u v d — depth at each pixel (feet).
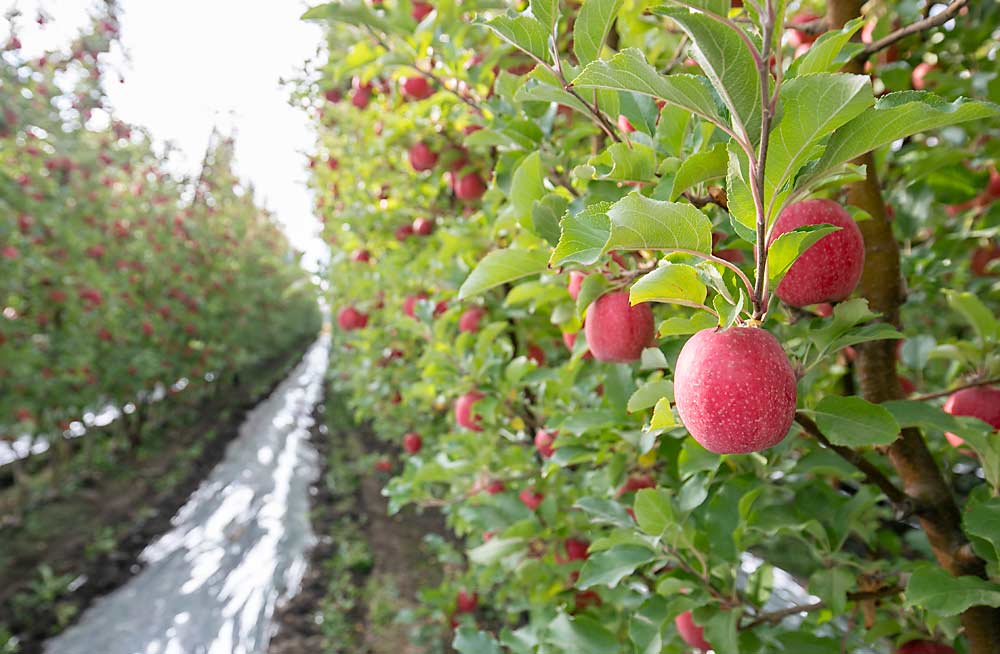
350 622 16.97
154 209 32.89
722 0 1.99
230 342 45.70
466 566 17.89
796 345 4.02
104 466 28.07
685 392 2.60
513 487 8.25
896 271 4.34
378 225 14.96
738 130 2.19
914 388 5.89
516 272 4.36
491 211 7.80
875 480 4.14
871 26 6.59
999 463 4.05
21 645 15.56
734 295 2.93
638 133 4.04
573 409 7.40
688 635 4.95
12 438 22.85
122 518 23.44
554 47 3.45
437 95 8.48
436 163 10.11
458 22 7.53
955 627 4.60
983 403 4.69
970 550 3.92
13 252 19.75
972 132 6.62
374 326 19.21
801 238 2.41
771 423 2.46
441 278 10.79
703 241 2.42
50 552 19.97
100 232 26.73
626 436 5.31
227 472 30.89
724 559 4.69
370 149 15.05
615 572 4.60
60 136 24.04
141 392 32.78
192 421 39.47
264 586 19.30
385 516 24.58
